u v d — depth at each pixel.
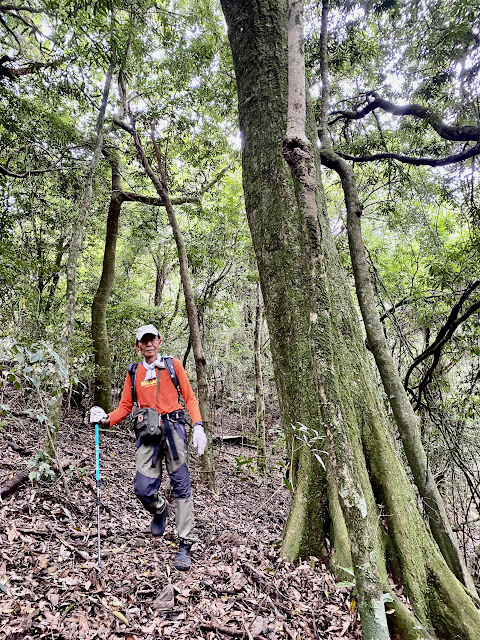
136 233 10.67
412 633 2.53
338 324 3.50
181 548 2.81
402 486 3.15
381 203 7.87
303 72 2.04
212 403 12.56
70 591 2.35
